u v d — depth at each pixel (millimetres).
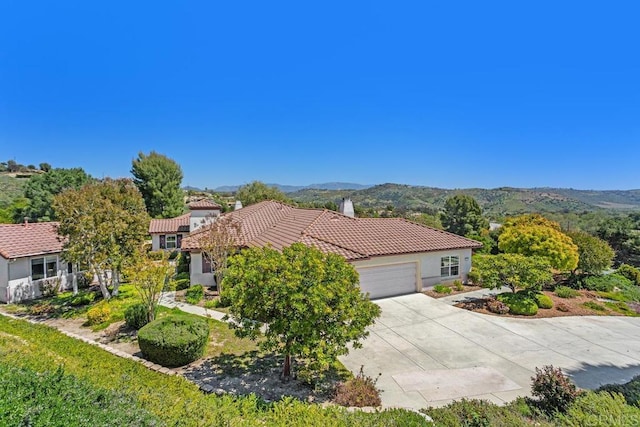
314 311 8117
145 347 10336
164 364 10305
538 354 11867
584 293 20906
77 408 4543
